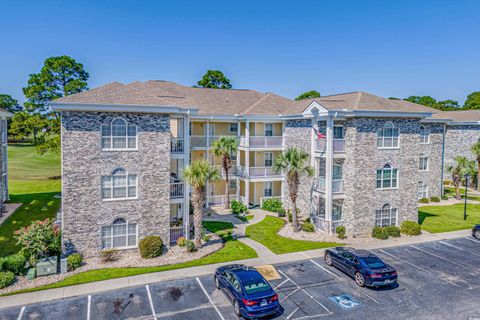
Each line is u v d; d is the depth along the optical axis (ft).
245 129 117.60
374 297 57.11
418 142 93.97
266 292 50.06
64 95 161.58
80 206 70.13
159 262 70.08
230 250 77.25
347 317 51.08
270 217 106.42
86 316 50.70
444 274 66.23
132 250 74.33
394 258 74.33
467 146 160.15
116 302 54.70
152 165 75.00
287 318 50.85
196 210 77.05
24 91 162.81
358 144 87.10
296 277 64.49
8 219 98.27
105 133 71.31
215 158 121.08
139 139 73.67
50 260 64.03
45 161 223.71
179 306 53.67
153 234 75.97
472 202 133.18
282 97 132.57
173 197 79.82
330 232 89.51
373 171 89.30
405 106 94.94
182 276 64.08
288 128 112.78
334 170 95.14
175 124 110.22
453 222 102.94
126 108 70.54
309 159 99.45
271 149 116.26
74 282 60.90
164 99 81.20
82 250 70.79
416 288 60.44
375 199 89.97
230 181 125.08
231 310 52.60
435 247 81.30
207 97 127.95
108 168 71.61
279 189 125.59
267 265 69.77
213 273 65.46
